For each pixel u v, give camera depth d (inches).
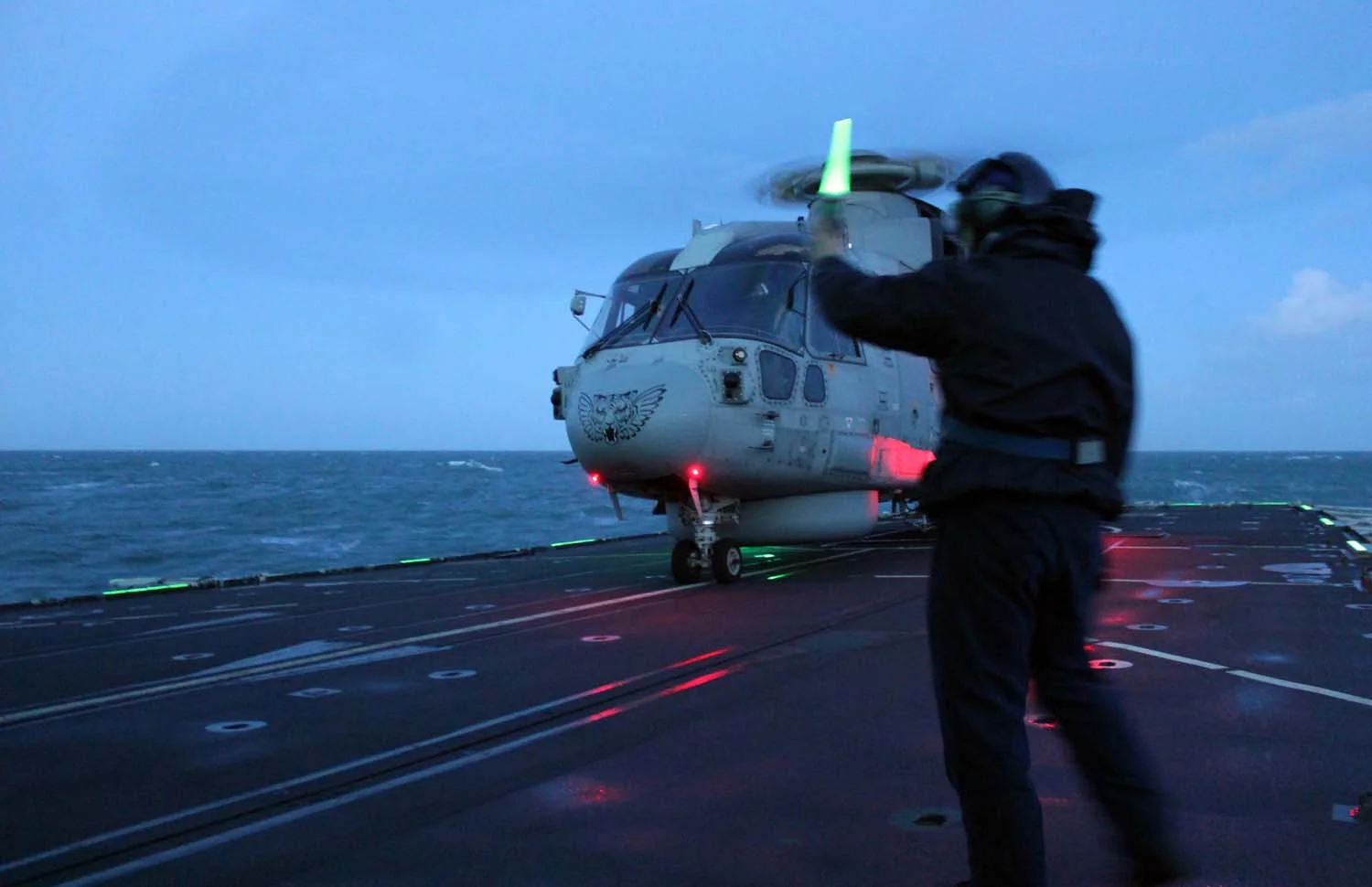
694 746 158.9
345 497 2578.7
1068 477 83.9
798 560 510.6
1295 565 414.9
